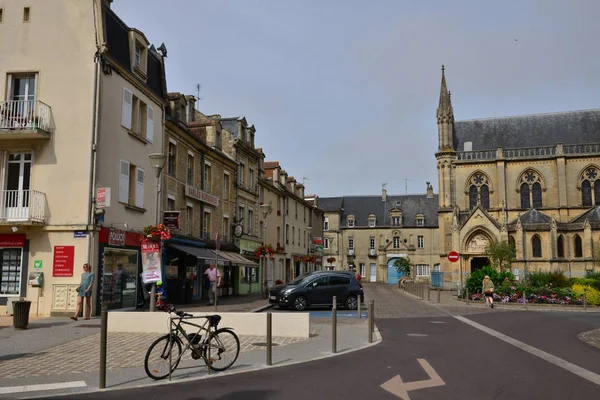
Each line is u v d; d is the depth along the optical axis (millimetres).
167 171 23641
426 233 80375
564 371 9383
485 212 51312
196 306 22156
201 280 27547
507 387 7984
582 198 54906
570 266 48719
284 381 8266
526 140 59969
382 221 82812
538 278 31734
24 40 18297
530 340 13789
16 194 17719
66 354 10453
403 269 76500
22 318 13609
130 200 20531
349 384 8070
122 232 19047
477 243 51688
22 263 17266
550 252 49000
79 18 18250
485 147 60844
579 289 28719
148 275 15758
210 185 29469
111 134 18656
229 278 32750
